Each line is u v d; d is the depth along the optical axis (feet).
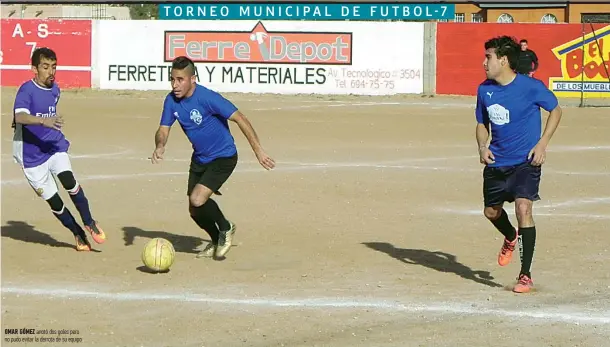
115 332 26.00
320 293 30.71
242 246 38.81
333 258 36.45
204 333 25.91
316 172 61.21
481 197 52.13
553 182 58.29
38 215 45.60
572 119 103.24
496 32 136.36
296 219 45.11
